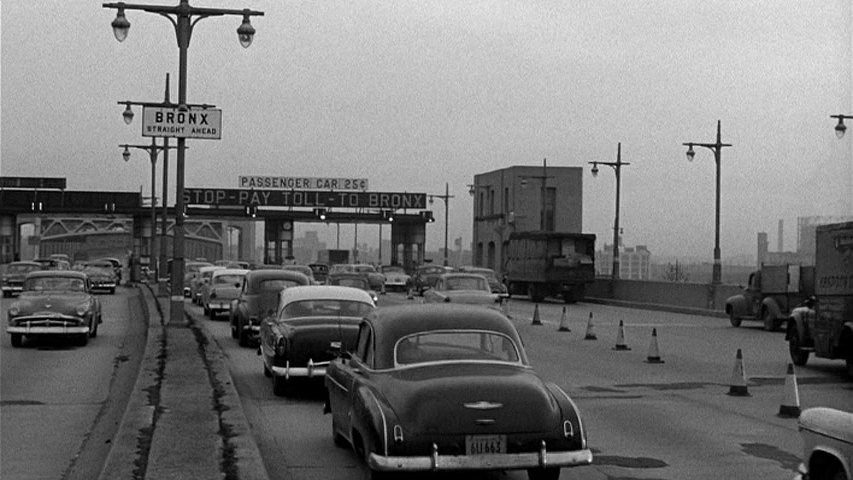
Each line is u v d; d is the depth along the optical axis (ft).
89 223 480.64
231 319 89.71
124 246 469.16
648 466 35.32
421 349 31.53
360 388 31.30
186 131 88.74
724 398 53.26
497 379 29.60
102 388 56.24
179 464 30.96
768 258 137.39
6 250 272.51
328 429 42.37
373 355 32.19
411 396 28.76
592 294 190.60
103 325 104.32
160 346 70.23
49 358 71.97
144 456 32.45
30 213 273.95
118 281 231.91
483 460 28.19
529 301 188.14
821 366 71.05
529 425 28.63
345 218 289.74
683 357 76.13
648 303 164.35
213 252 492.13
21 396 52.85
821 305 65.51
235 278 117.50
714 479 33.30
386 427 28.22
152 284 210.18
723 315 136.77
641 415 47.26
